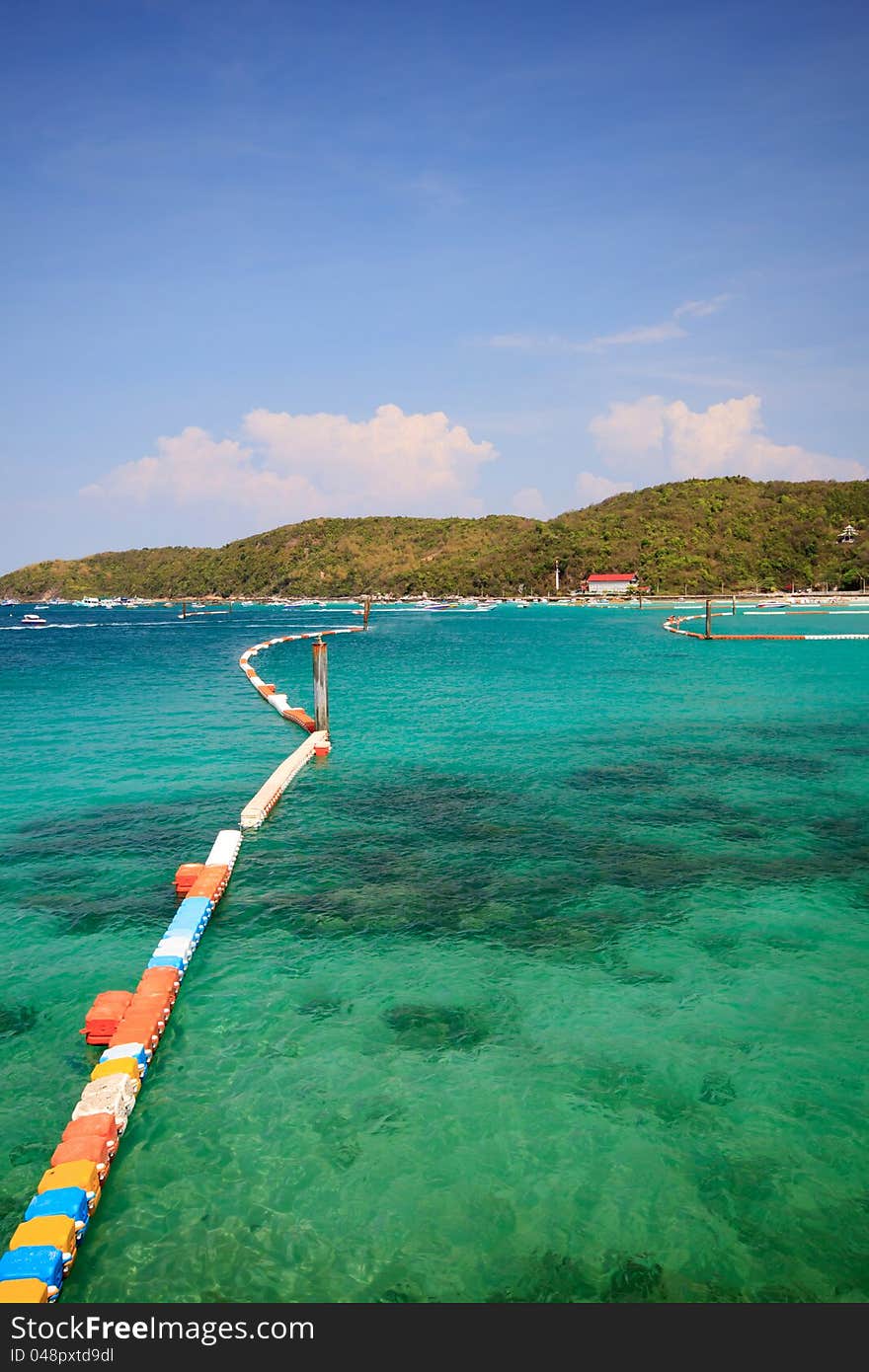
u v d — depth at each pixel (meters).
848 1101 11.69
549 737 36.84
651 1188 10.13
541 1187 10.14
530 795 27.02
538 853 21.47
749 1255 9.25
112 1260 9.17
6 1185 10.16
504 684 57.56
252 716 44.47
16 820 24.47
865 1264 9.13
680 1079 12.16
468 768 30.78
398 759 32.34
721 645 90.06
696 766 31.05
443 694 52.50
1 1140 10.94
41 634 140.75
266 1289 8.88
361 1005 14.19
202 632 143.12
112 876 20.09
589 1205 9.89
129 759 32.97
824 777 29.33
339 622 170.00
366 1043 13.07
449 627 143.62
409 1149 10.78
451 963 15.62
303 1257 9.24
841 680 57.41
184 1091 11.91
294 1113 11.45
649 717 42.53
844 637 94.19
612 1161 10.56
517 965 15.53
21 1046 13.00
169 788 28.31
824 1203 9.91
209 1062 12.60
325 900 18.50
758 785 28.23
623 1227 9.59
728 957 15.83
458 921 17.44
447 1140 10.94
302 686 58.28
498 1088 11.98
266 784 26.86
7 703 49.81
